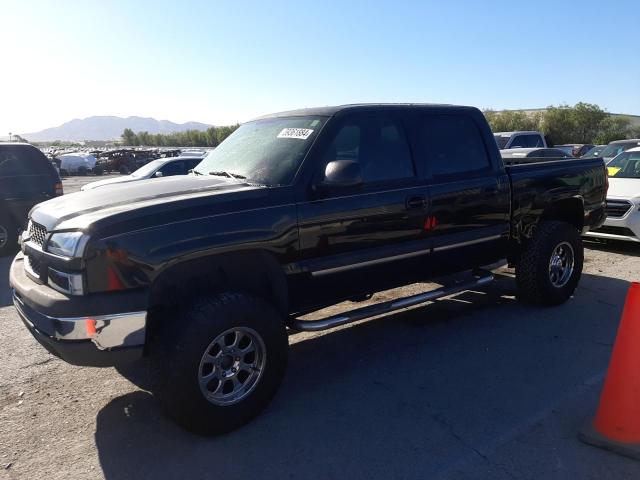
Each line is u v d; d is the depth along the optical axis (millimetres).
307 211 3754
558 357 4469
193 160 13914
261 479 2924
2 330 5414
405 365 4379
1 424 3576
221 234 3369
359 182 3680
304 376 4234
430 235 4543
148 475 2980
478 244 4961
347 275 4066
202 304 3285
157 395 3275
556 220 5926
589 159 6156
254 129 4680
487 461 3027
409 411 3627
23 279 3586
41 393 4023
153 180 4219
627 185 8695
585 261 8078
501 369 4258
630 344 3078
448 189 4617
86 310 3004
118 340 3078
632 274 7219
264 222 3549
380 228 4172
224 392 3422
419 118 4652
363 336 5055
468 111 5066
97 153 50188
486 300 6035
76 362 3115
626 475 2879
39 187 9766
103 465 3090
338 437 3322
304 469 3000
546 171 5508
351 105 4348
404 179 4383
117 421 3592
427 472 2945
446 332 5094
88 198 3658
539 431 3334
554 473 2906
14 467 3082
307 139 3994
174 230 3229
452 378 4117
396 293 6363
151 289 3184
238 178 4031
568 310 5656
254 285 3752
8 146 9508
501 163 5176
